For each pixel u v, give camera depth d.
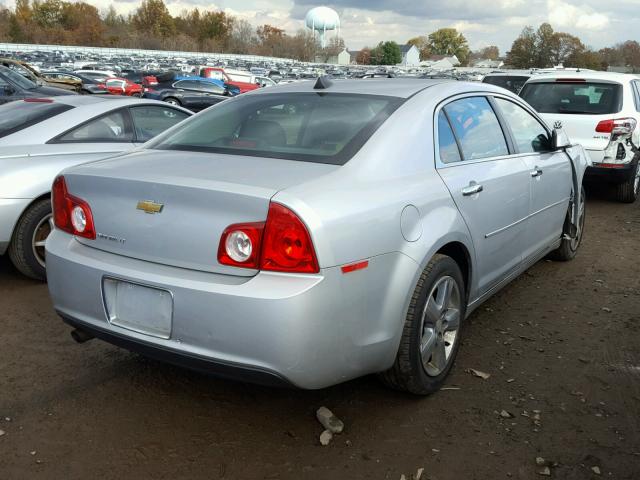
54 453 2.80
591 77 8.62
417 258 2.96
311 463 2.77
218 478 2.66
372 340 2.82
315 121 3.30
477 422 3.11
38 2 135.50
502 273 4.08
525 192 4.18
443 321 3.34
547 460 2.82
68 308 3.04
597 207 8.73
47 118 5.33
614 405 3.30
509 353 3.90
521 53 109.12
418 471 2.73
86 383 3.43
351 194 2.75
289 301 2.48
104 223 2.93
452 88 3.76
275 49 140.00
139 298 2.79
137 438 2.94
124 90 24.64
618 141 8.33
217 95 22.70
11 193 4.63
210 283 2.59
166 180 2.74
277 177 2.75
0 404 3.19
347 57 143.38
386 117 3.25
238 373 2.62
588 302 4.83
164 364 3.66
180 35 134.88
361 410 3.20
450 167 3.43
